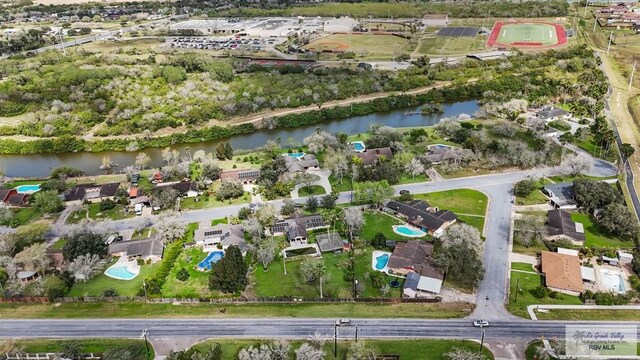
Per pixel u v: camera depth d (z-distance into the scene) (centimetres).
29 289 15200
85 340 13175
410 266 15262
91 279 15650
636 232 16525
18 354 12669
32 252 15725
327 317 13800
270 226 17775
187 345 12912
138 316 14050
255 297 14562
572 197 18938
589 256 15888
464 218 18275
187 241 17475
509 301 14175
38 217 19462
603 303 13950
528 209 18775
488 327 13200
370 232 17625
